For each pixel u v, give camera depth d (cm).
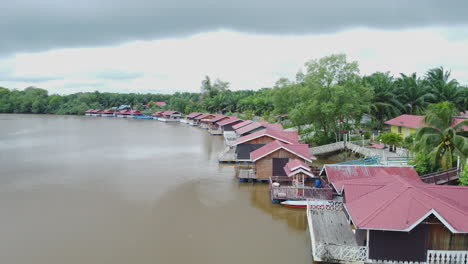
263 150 4047
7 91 19650
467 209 1959
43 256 2312
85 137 8294
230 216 2995
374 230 1931
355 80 5309
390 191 2108
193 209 3161
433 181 2897
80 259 2270
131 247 2431
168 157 5653
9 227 2762
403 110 6450
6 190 3728
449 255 1875
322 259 2064
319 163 4888
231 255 2312
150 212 3089
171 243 2491
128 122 13175
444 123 2964
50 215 3012
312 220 2531
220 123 9312
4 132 9325
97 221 2883
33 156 5700
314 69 5309
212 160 5409
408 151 4125
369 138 5831
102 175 4378
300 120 5619
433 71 7331
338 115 5369
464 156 2775
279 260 2234
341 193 2533
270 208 3169
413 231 1892
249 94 18275
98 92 19750
